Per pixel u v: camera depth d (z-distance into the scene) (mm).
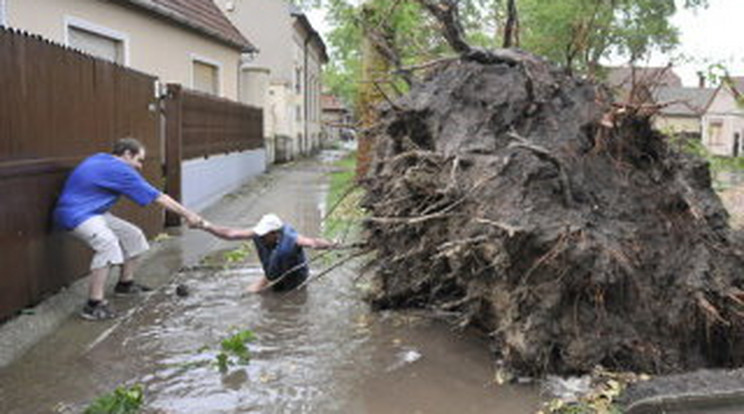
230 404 4105
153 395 4219
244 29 28281
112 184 5926
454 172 4754
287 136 26234
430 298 5926
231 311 6008
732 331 4523
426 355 4941
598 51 9078
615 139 4809
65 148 6211
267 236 6504
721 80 7027
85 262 6691
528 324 4297
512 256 4262
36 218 5598
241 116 17078
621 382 4207
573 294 4328
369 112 9125
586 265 4199
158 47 14008
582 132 4902
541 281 4281
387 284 5879
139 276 7137
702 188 5180
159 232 9461
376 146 6449
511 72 5445
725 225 5004
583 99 5160
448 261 5145
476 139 5121
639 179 4766
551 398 4160
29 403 4082
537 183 4527
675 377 4086
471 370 4652
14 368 4590
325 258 8031
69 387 4316
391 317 5848
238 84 20297
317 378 4520
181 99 10570
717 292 4426
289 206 12852
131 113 8312
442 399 4191
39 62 5684
